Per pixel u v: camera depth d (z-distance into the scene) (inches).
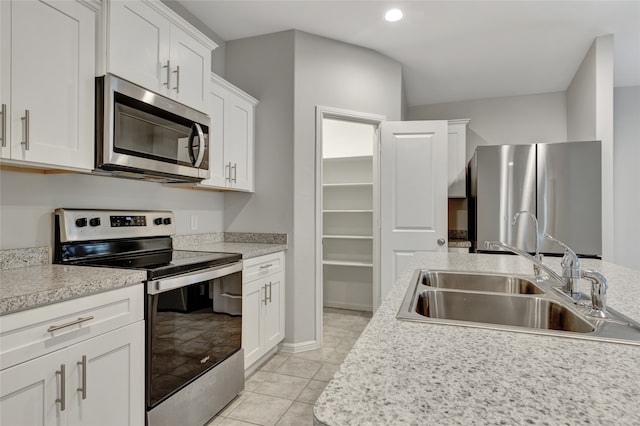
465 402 19.9
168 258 79.4
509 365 25.0
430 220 126.3
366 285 166.6
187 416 67.6
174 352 64.7
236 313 84.7
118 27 65.1
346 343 122.3
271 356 109.8
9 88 50.3
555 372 23.8
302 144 115.4
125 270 58.9
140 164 68.3
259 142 118.0
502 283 62.2
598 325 34.2
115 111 63.5
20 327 41.7
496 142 174.1
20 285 47.2
